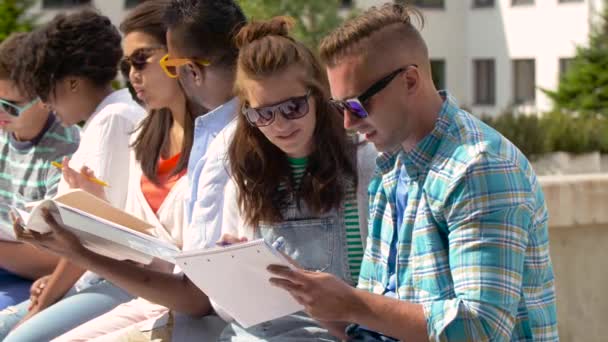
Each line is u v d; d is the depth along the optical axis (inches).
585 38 2306.8
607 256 479.8
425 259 278.1
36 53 433.4
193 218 352.8
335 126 323.0
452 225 269.9
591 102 1902.1
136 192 393.4
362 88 278.7
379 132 283.3
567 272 476.1
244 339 327.3
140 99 394.3
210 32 367.9
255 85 315.6
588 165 1544.0
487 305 262.7
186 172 385.7
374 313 269.1
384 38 278.1
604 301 481.4
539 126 1542.8
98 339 357.4
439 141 279.3
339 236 326.6
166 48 383.2
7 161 472.1
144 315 373.7
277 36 322.0
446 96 287.9
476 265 264.7
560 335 478.6
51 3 1882.4
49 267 442.9
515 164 271.7
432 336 266.1
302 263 327.6
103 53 441.4
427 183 276.5
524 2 2507.4
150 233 348.5
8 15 1374.3
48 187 458.3
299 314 328.2
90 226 318.3
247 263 278.7
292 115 315.9
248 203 330.6
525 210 268.5
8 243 438.6
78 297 392.8
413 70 279.9
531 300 279.1
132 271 350.9
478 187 266.8
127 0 2009.1
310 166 325.1
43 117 462.0
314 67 320.5
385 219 302.7
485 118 1593.3
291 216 329.4
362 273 310.2
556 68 2442.2
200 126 367.9
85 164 407.8
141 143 393.7
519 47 2522.1
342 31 282.2
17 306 427.5
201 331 357.4
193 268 289.4
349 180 326.0
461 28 2625.5
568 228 473.7
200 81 371.2
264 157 327.3
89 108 443.2
